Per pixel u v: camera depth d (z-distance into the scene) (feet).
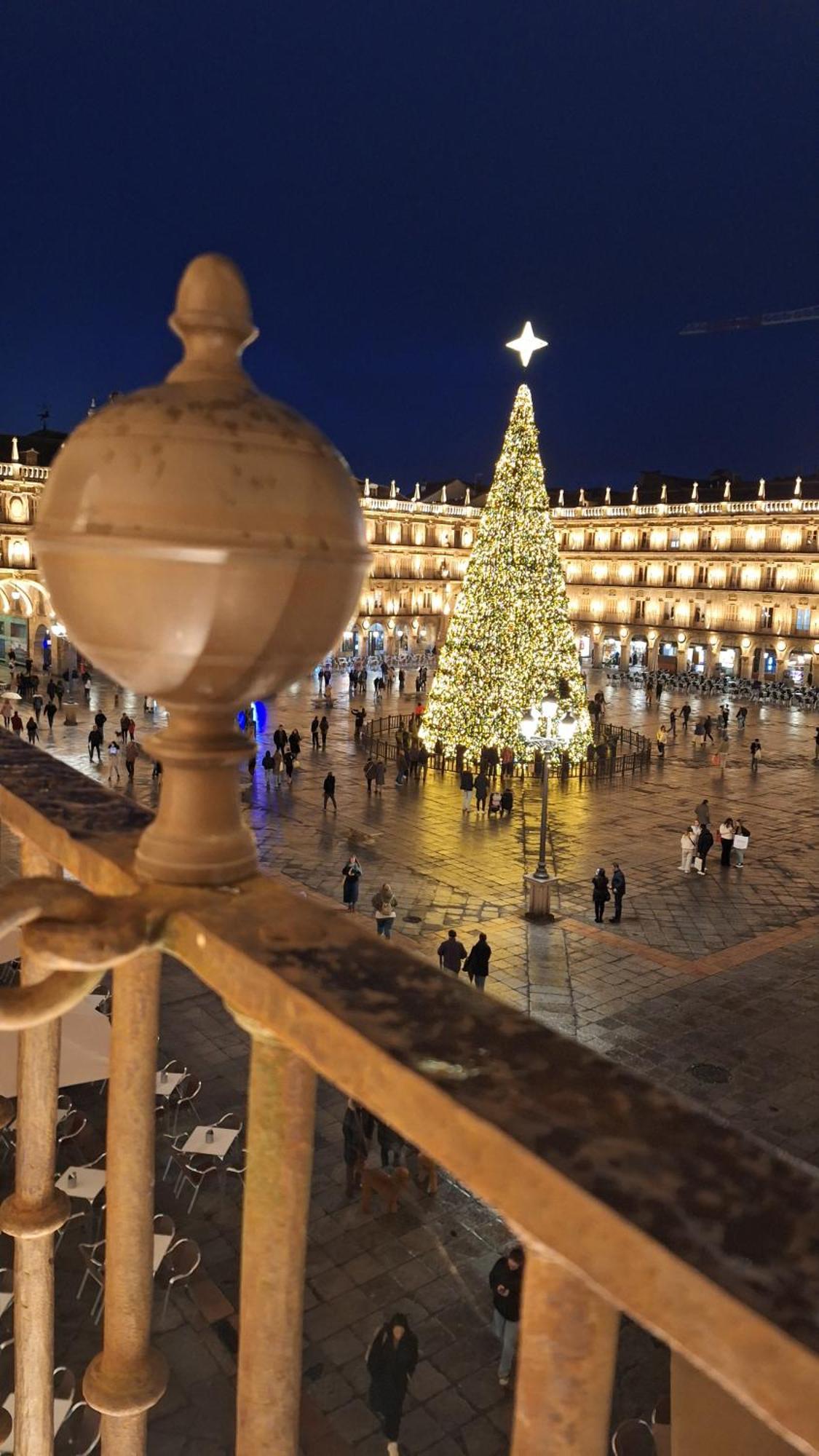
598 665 278.67
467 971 55.67
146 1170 6.78
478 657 117.19
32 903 4.95
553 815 101.91
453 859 84.94
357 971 4.36
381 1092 3.66
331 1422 27.35
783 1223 2.86
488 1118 3.26
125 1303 6.86
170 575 4.80
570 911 72.43
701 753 143.54
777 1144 41.78
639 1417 27.43
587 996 56.85
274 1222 4.90
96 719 116.67
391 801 105.81
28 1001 4.83
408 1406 27.91
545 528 115.96
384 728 151.43
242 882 5.50
